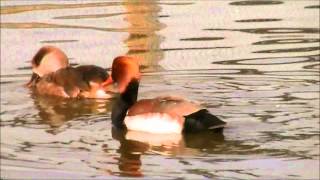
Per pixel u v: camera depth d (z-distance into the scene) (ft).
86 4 81.25
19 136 46.68
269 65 58.90
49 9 78.74
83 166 42.27
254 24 71.97
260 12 76.43
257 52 62.80
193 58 61.67
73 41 68.08
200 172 40.98
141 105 47.09
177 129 45.80
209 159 42.50
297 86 53.52
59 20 74.74
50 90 54.95
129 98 48.88
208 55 62.39
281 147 43.19
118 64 49.49
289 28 70.13
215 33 69.51
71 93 54.44
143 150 44.16
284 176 40.11
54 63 57.16
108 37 69.00
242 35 68.44
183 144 44.65
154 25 72.74
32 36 69.56
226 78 56.08
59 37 69.21
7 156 43.68
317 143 43.50
